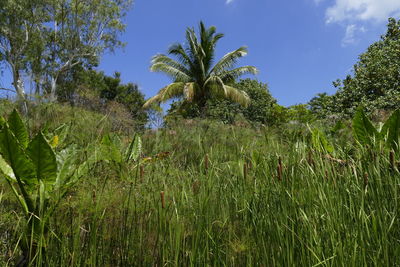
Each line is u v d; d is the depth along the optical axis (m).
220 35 17.41
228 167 1.91
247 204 1.48
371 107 11.81
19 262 1.32
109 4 17.88
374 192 1.28
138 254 1.32
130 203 1.57
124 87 21.88
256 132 5.42
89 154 2.13
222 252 1.34
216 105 13.58
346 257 1.15
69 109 4.50
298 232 1.22
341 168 1.72
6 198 1.54
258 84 21.34
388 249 1.18
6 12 14.80
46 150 1.43
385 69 13.01
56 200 1.47
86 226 1.47
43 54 15.91
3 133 1.36
